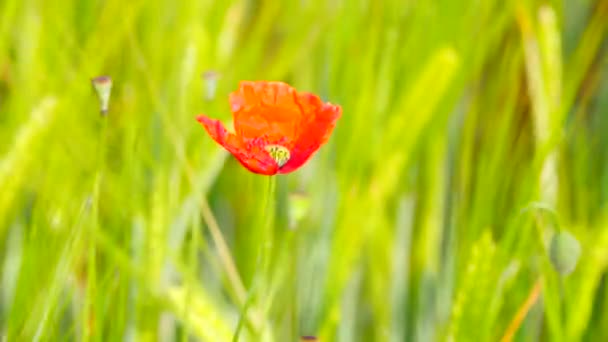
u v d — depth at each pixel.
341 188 1.31
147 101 1.33
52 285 1.18
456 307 1.22
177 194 1.28
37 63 1.35
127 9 1.36
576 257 1.17
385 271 1.32
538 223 1.27
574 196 1.38
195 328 1.23
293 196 1.19
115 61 1.36
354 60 1.36
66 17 1.38
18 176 1.25
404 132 1.32
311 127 1.11
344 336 1.31
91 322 1.23
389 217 1.36
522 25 1.38
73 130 1.30
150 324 1.24
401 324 1.33
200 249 1.35
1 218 1.25
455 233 1.33
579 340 1.27
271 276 1.28
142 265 1.24
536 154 1.31
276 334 1.28
